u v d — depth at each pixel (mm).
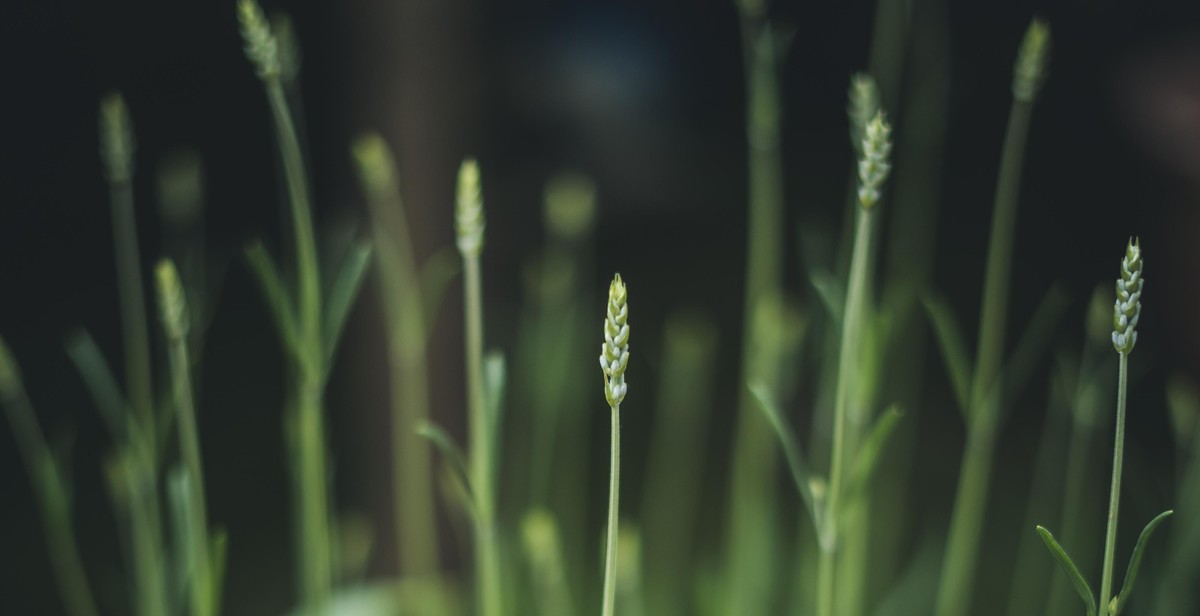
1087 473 1014
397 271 766
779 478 1259
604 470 1487
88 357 679
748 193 2092
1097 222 1800
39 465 717
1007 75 1449
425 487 978
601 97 1892
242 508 1490
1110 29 1576
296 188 621
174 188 756
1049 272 1806
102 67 1986
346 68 1212
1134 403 1397
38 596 1321
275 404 1726
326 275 713
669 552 1049
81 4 1908
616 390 509
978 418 685
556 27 1839
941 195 1986
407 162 1179
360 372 1250
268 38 600
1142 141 1368
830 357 734
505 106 1678
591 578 1082
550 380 791
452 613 1104
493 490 618
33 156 2023
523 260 1641
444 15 1164
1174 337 1376
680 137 2047
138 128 2023
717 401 1651
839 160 2123
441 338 1232
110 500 1481
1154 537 1050
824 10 2010
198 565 615
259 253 614
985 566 1236
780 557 912
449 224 1210
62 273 2027
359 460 1289
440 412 1248
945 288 1815
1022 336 1670
